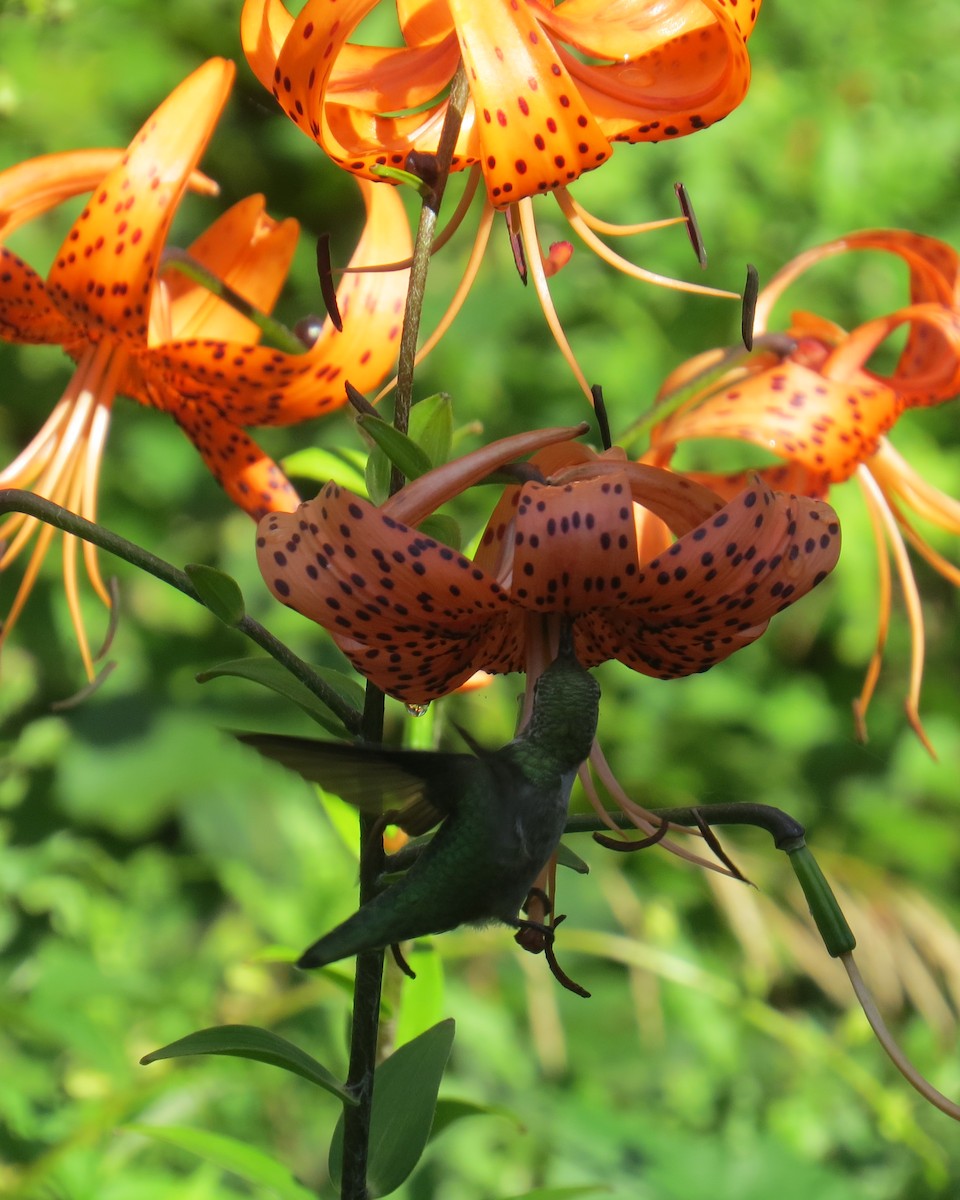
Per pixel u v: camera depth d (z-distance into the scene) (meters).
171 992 1.44
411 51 0.95
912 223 2.06
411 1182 1.50
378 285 1.00
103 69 2.02
